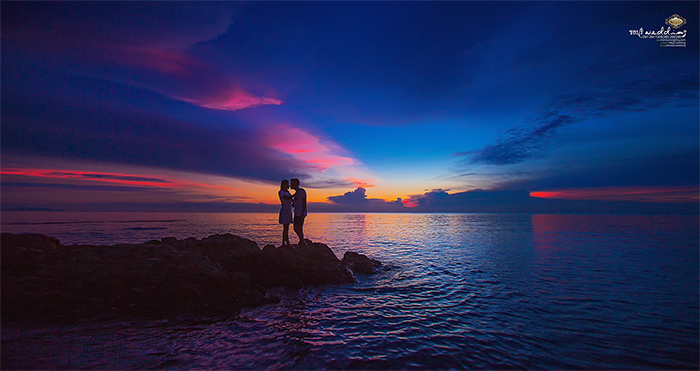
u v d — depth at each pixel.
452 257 15.89
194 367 4.10
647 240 24.16
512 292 8.93
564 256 15.99
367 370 4.17
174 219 73.25
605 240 24.34
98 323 5.80
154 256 7.89
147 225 45.88
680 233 30.84
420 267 13.12
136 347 4.74
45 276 6.52
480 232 33.94
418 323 6.29
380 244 22.25
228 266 9.68
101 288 6.68
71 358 4.23
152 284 7.02
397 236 29.12
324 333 5.63
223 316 6.57
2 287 5.98
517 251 18.11
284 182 11.29
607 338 5.58
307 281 9.95
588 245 20.95
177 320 6.21
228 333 5.54
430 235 30.19
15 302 5.89
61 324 5.62
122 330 5.51
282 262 9.98
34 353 4.34
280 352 4.71
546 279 10.63
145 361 4.22
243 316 6.59
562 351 5.01
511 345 5.22
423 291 9.09
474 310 7.23
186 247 10.22
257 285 8.70
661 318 6.69
